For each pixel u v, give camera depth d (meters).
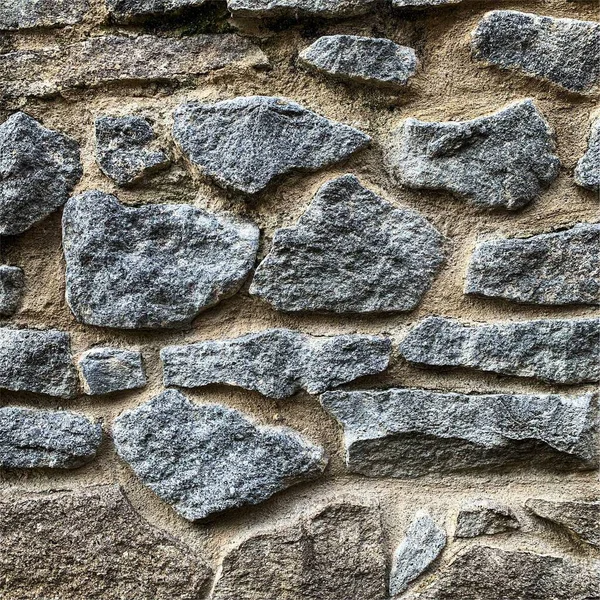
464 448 1.11
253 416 1.12
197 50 1.16
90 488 1.12
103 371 1.13
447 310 1.13
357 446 1.11
